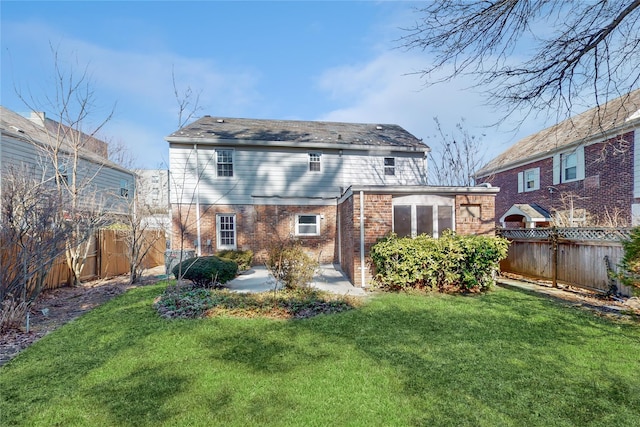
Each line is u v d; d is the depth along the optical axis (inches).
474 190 351.3
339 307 241.8
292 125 612.7
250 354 157.3
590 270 295.6
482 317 217.6
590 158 530.9
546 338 177.2
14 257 229.0
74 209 320.5
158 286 338.3
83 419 106.9
